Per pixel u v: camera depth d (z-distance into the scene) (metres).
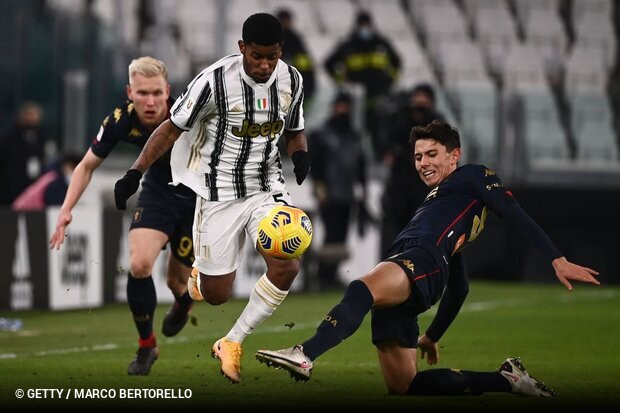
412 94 49.41
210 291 23.31
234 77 21.59
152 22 67.75
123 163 56.34
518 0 79.62
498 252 59.94
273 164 22.84
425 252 20.48
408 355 20.80
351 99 55.72
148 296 25.00
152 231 25.22
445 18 78.88
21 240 41.03
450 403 20.61
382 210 55.09
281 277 21.52
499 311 43.94
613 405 20.59
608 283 60.12
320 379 25.03
